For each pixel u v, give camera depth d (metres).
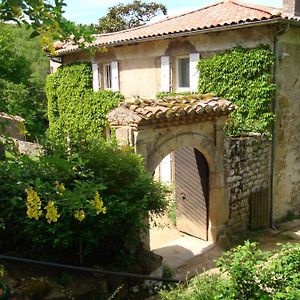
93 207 3.75
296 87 9.86
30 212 3.44
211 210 8.27
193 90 10.77
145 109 6.80
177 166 8.90
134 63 12.77
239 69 9.51
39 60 29.77
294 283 3.67
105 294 5.22
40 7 2.65
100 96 13.96
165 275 6.72
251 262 4.00
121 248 5.80
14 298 4.55
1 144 3.62
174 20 12.16
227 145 8.31
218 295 3.82
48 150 5.28
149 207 5.80
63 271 5.20
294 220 10.23
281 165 9.78
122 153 5.91
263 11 9.11
